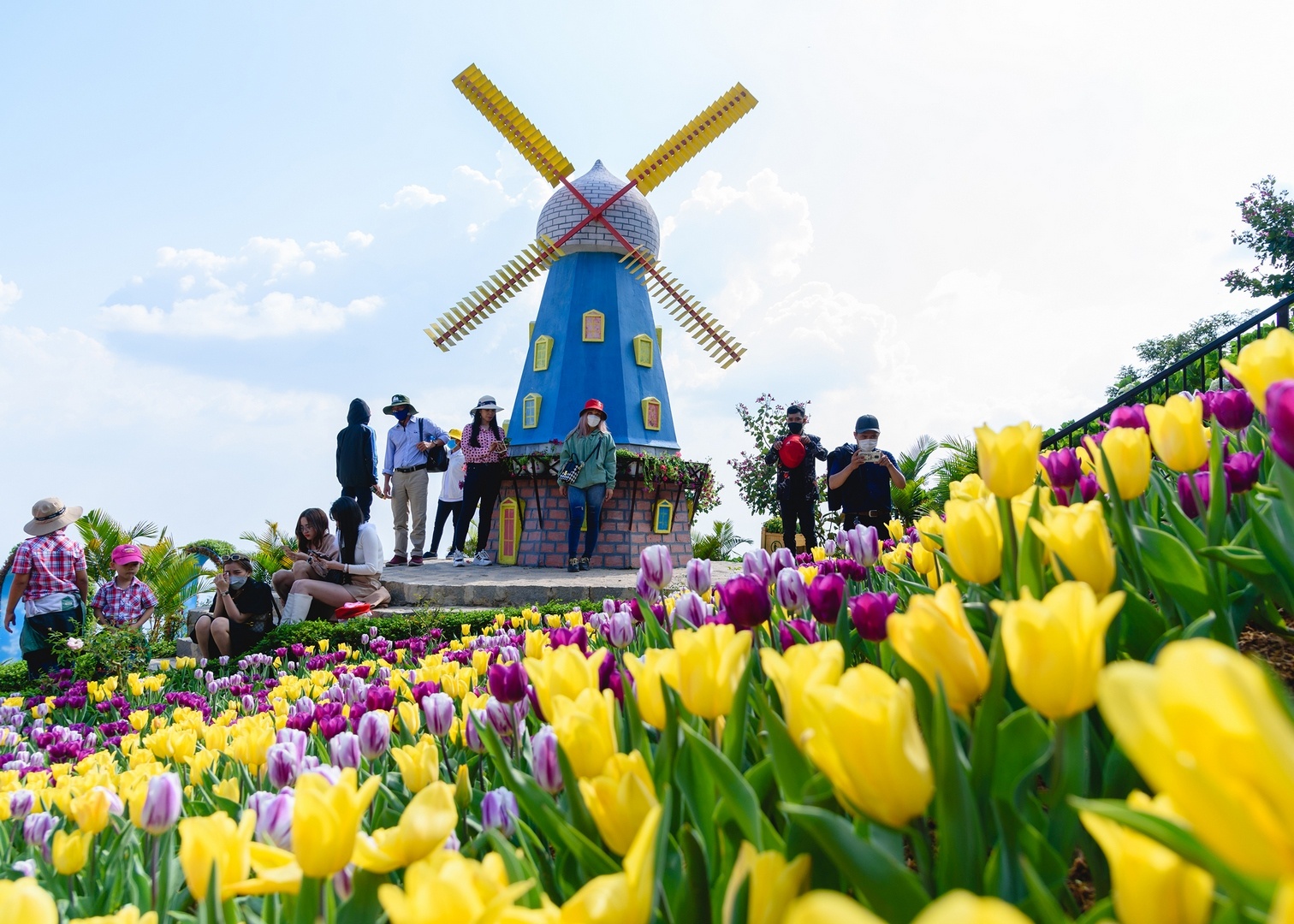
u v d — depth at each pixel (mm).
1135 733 361
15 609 8070
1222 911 550
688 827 803
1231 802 335
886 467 8398
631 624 2486
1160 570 1255
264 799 1169
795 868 622
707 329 16984
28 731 5824
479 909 524
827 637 1751
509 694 1608
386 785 1537
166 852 1283
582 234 16047
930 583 2127
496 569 13219
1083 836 855
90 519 15656
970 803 714
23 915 610
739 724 1011
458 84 16438
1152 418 1445
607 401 15305
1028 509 1381
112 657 7848
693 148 17078
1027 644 663
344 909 841
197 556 16047
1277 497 1251
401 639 7906
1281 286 19000
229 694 6188
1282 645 1590
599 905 546
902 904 600
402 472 13781
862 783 616
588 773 958
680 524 14977
